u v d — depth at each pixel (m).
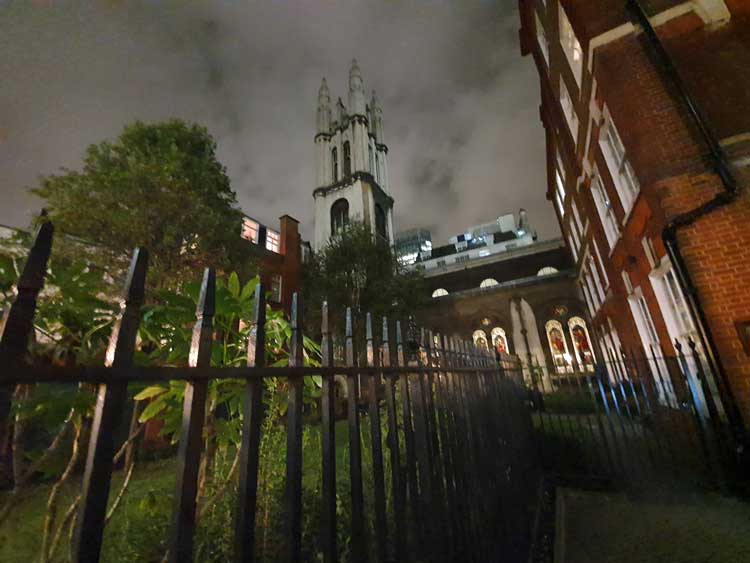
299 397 1.23
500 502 3.19
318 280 19.06
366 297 18.11
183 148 11.53
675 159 5.71
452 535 2.10
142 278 0.85
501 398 4.14
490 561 2.61
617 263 10.98
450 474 2.23
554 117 13.72
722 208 5.27
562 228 21.58
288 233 20.69
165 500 2.54
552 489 5.14
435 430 2.23
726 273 5.07
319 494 3.16
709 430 5.25
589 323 22.77
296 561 1.07
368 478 3.29
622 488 4.89
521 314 24.98
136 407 2.17
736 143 5.44
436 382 2.44
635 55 6.45
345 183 42.59
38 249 0.72
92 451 0.69
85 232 7.93
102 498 0.68
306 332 8.97
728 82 5.84
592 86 8.24
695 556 3.13
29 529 3.33
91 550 0.65
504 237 46.25
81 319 1.71
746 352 4.74
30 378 0.61
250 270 11.42
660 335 8.50
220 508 2.68
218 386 2.09
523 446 4.94
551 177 19.11
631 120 6.27
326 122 51.28
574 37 9.02
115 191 8.26
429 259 48.00
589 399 8.80
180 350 2.03
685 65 6.18
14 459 1.54
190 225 9.06
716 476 4.69
